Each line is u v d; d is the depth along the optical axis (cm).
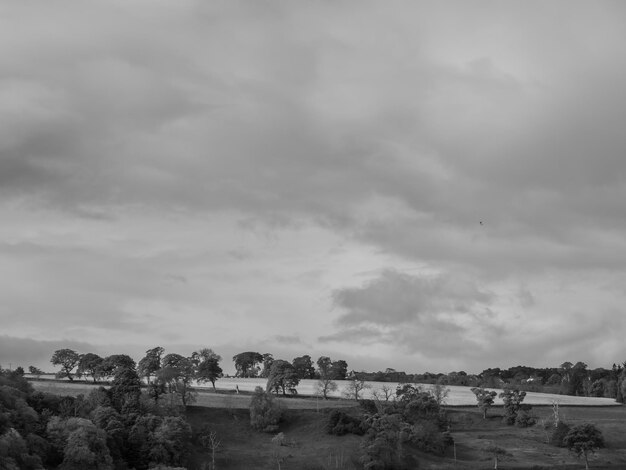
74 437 18312
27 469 17050
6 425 18225
